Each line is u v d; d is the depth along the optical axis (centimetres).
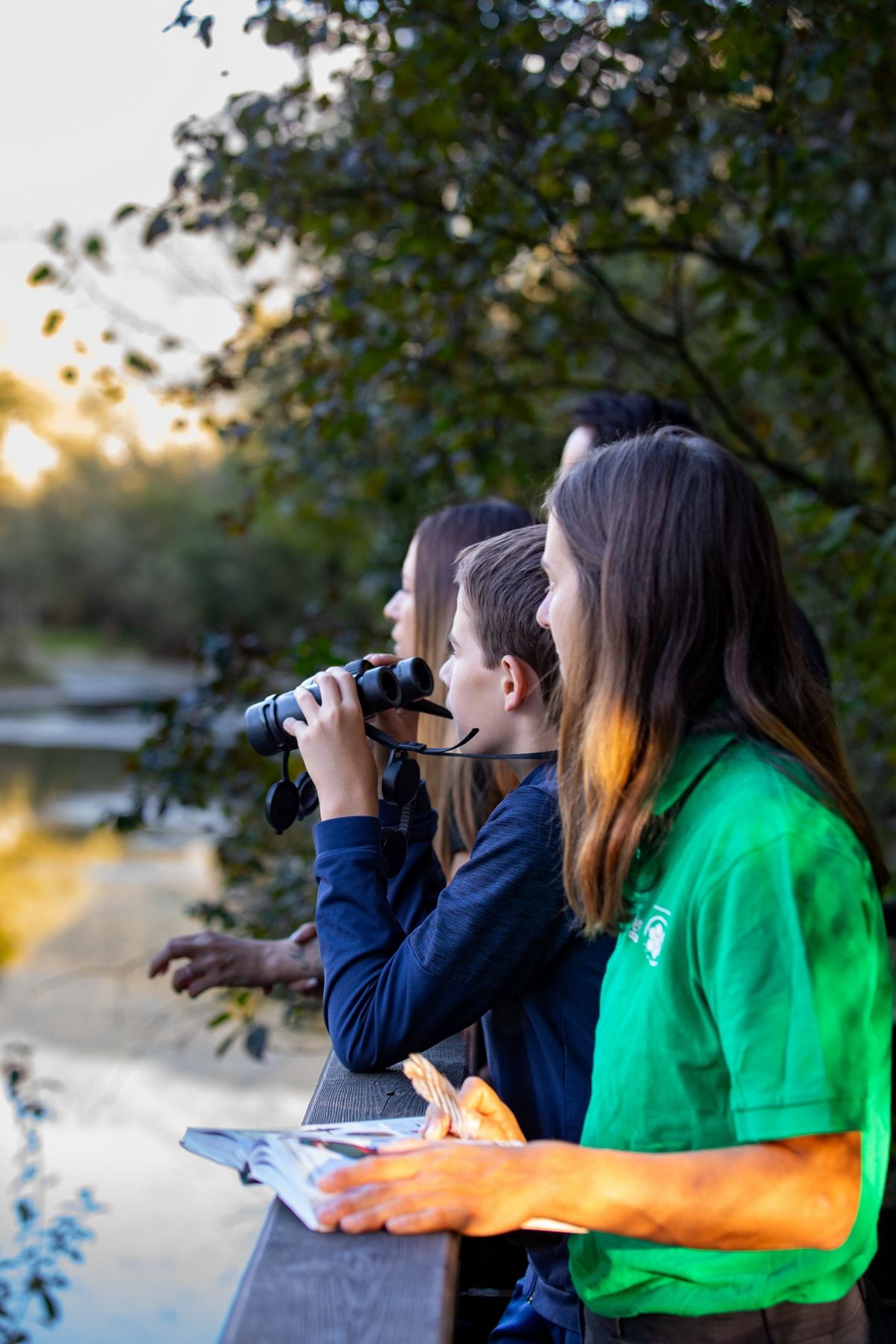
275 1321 97
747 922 106
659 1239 105
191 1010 703
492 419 393
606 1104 118
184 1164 519
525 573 158
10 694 2500
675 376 414
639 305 485
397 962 143
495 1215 106
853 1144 103
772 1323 114
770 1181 101
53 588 3341
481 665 160
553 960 141
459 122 350
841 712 369
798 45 295
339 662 314
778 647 125
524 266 407
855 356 362
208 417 405
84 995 728
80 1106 580
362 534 579
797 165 305
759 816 110
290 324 371
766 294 340
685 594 121
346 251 394
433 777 220
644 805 117
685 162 354
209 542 2652
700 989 112
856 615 377
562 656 130
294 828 416
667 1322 117
